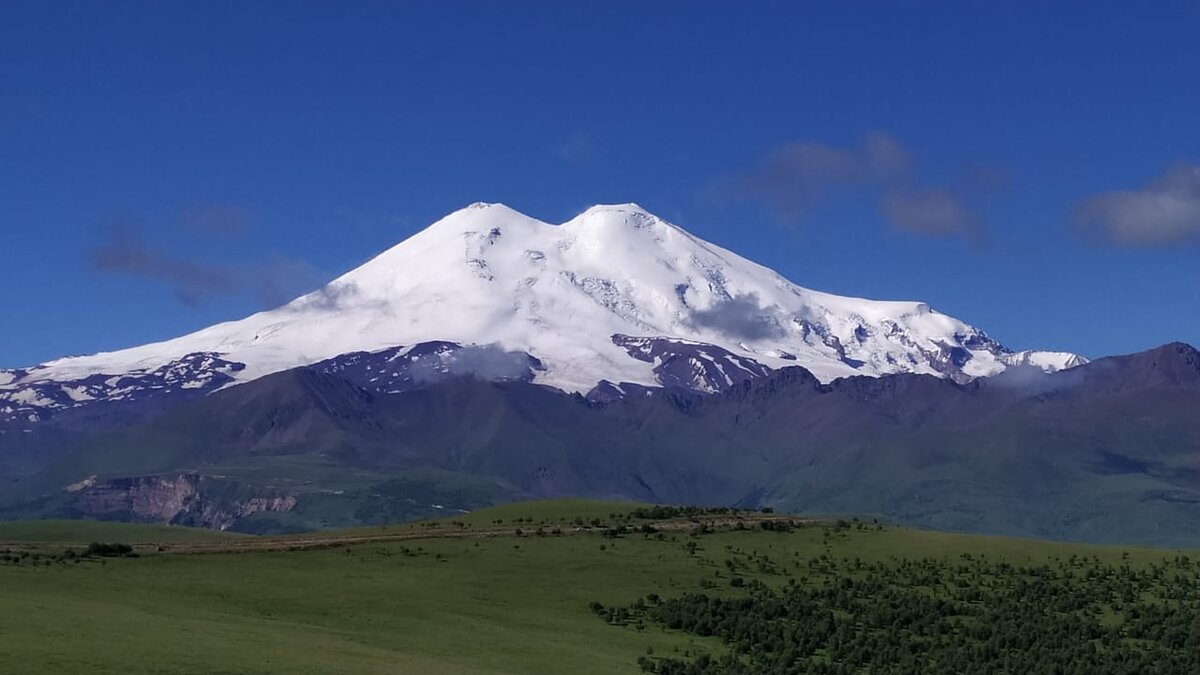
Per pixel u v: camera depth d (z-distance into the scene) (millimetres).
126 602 171250
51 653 134875
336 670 141375
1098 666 178625
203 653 141625
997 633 190875
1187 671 178250
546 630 183375
